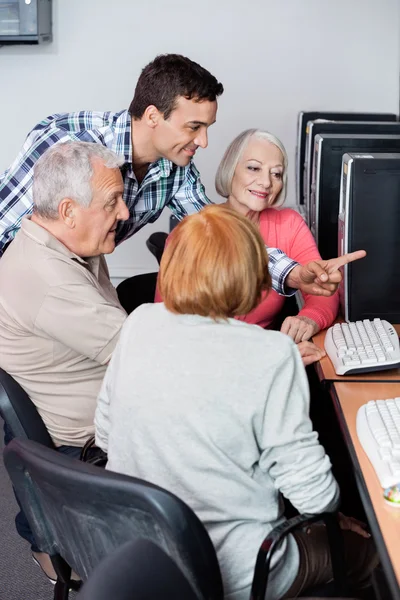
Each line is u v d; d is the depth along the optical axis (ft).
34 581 7.78
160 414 4.54
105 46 14.17
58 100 14.48
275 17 13.96
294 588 4.85
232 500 4.57
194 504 4.58
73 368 6.16
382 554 3.94
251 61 14.16
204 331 4.61
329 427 8.46
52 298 5.92
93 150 6.09
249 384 4.50
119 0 13.94
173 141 7.15
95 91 14.42
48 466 4.20
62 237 6.10
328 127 10.41
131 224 8.03
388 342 6.48
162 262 4.73
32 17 13.08
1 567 8.00
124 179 7.43
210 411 4.48
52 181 5.95
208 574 4.08
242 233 4.62
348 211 7.16
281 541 4.72
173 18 14.01
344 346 6.54
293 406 4.60
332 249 9.28
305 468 4.55
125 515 4.16
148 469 4.61
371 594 5.23
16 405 5.84
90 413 6.25
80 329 5.94
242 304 4.63
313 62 14.15
